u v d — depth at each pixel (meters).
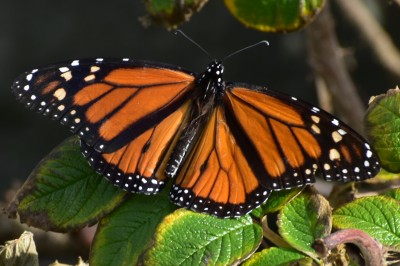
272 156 1.00
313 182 1.00
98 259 1.00
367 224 1.00
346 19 1.21
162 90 1.01
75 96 1.00
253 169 1.00
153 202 1.01
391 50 1.22
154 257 0.99
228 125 1.01
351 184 1.04
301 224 1.00
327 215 1.00
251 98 1.01
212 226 1.00
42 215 1.01
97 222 1.01
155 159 1.00
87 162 1.01
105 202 1.01
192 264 0.99
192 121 1.01
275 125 1.00
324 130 1.00
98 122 1.00
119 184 1.00
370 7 1.69
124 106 1.01
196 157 1.01
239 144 1.00
